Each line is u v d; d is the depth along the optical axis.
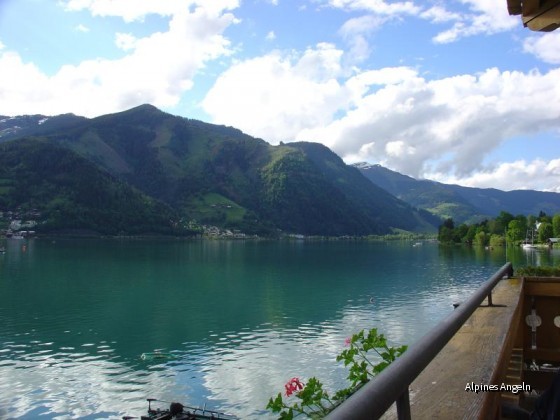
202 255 147.75
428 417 2.03
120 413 26.86
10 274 92.50
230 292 72.00
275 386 30.08
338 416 1.15
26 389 30.70
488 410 2.35
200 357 37.47
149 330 47.66
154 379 32.28
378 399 1.32
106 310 58.31
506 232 188.00
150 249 169.62
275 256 148.50
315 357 36.22
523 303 5.71
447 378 2.52
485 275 91.25
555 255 134.62
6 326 49.69
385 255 154.75
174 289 75.38
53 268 103.75
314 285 78.81
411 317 50.69
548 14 3.03
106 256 135.50
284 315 53.62
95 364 36.19
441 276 90.62
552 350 5.52
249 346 40.50
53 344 42.53
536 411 2.42
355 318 50.84
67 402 28.52
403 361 1.58
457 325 2.30
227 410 26.56
